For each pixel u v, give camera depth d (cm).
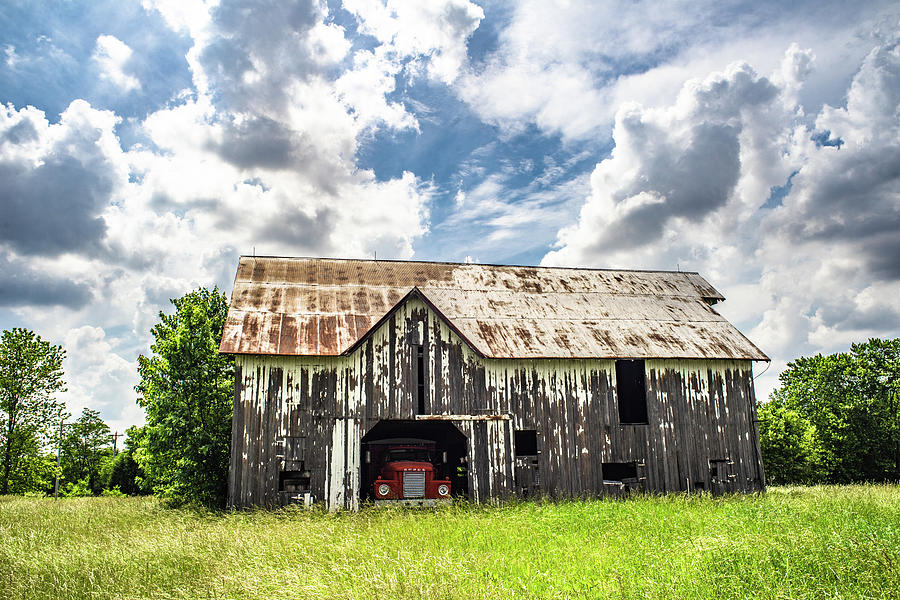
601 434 2231
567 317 2420
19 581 1038
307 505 1956
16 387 3409
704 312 2619
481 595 865
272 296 2288
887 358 4219
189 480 2225
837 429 4184
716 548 998
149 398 2411
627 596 845
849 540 992
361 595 861
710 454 2322
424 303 2172
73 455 4394
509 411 2167
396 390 2094
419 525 1480
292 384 2034
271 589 920
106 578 1049
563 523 1462
